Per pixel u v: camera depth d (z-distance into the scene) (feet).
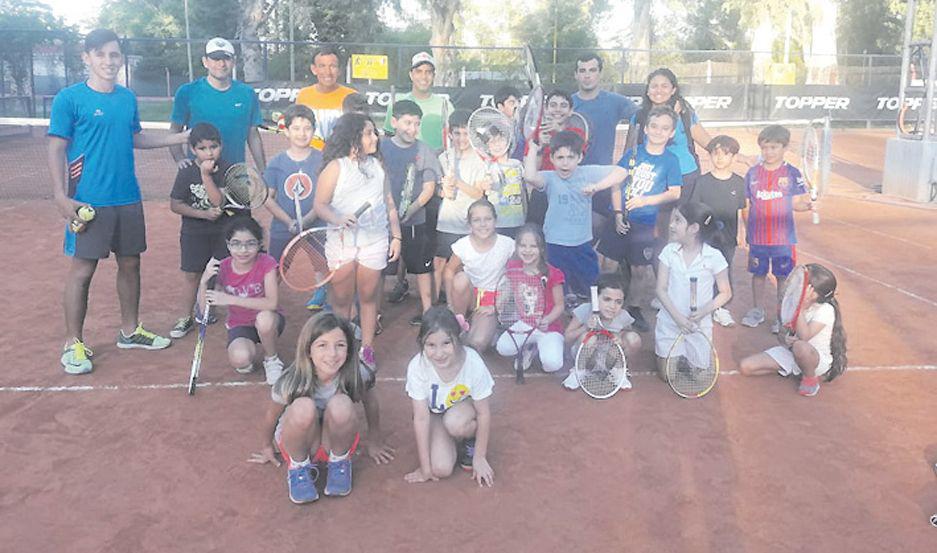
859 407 17.74
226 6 181.57
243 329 19.12
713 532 12.85
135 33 218.18
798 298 18.13
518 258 19.34
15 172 57.21
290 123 21.49
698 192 23.29
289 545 12.45
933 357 20.97
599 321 18.66
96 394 18.02
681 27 173.06
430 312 13.84
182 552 12.25
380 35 148.87
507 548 12.42
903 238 37.32
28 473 14.47
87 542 12.46
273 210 21.04
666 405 17.79
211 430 16.29
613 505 13.64
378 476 14.65
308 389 13.48
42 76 115.85
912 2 49.24
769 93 86.74
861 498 13.89
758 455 15.43
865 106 89.15
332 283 19.08
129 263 20.40
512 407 17.62
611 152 25.95
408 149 22.36
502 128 22.33
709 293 18.92
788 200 22.71
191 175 21.12
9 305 24.94
